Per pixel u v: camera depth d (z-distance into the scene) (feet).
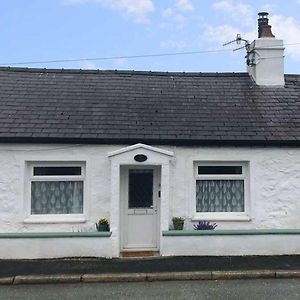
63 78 39.68
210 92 38.60
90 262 28.53
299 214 32.50
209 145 32.27
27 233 29.60
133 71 41.47
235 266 27.32
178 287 23.98
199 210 33.14
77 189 32.55
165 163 30.89
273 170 32.60
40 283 24.91
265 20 41.83
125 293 22.91
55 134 31.27
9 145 31.27
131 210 32.32
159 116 34.40
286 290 23.29
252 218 32.37
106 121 33.27
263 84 40.06
